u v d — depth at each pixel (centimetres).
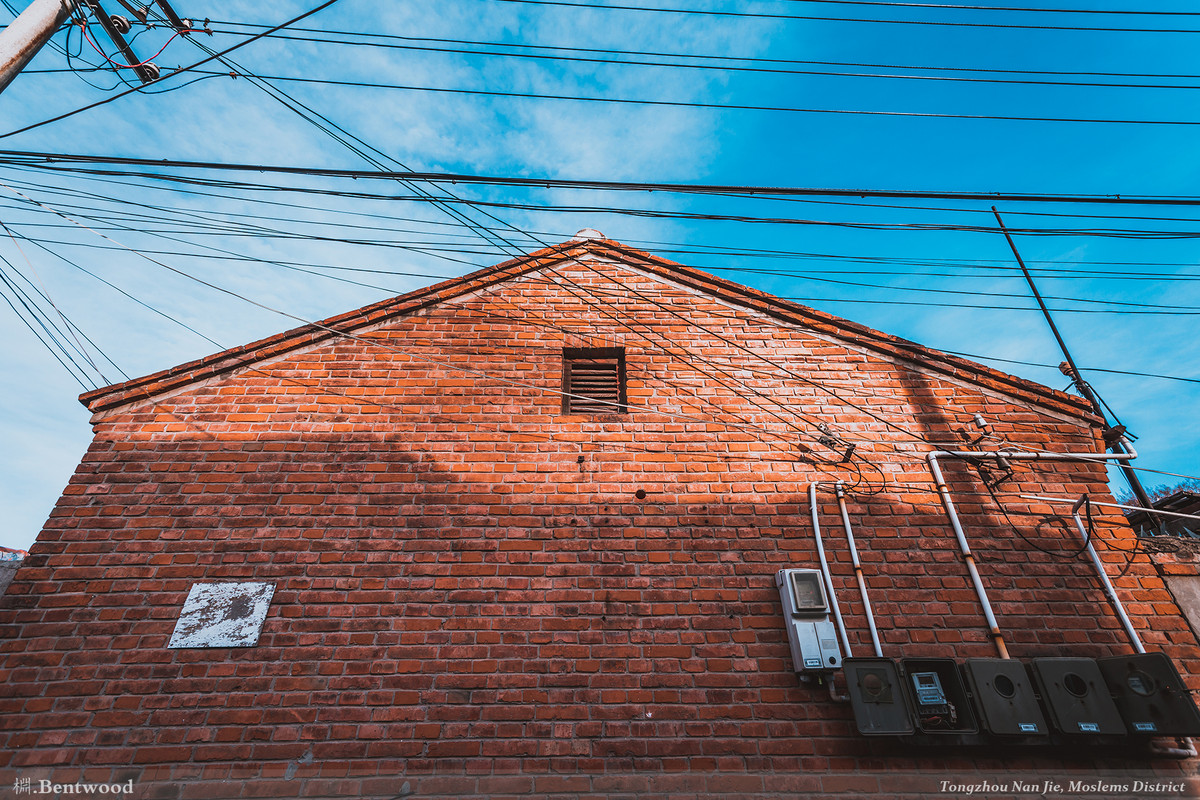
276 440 501
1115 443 541
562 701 401
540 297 595
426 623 427
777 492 490
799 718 399
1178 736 376
